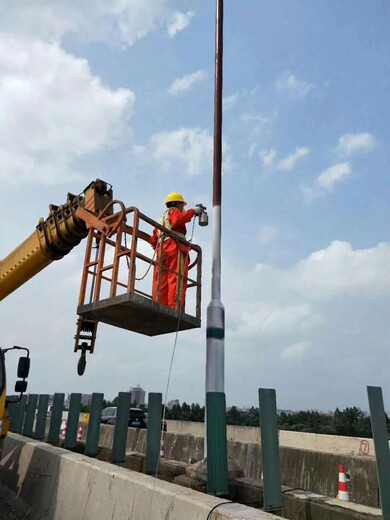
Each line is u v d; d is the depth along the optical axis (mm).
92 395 7969
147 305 5598
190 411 28078
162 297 6492
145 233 6523
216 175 6785
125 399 7199
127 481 4566
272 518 3311
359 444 14117
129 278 5641
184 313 6137
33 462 7008
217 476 4652
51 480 6129
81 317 6801
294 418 21938
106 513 4648
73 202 8148
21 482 7148
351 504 4688
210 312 6141
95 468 5234
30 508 6391
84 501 5125
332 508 4613
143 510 4184
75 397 8859
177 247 6531
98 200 7598
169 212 6750
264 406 4562
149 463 6062
